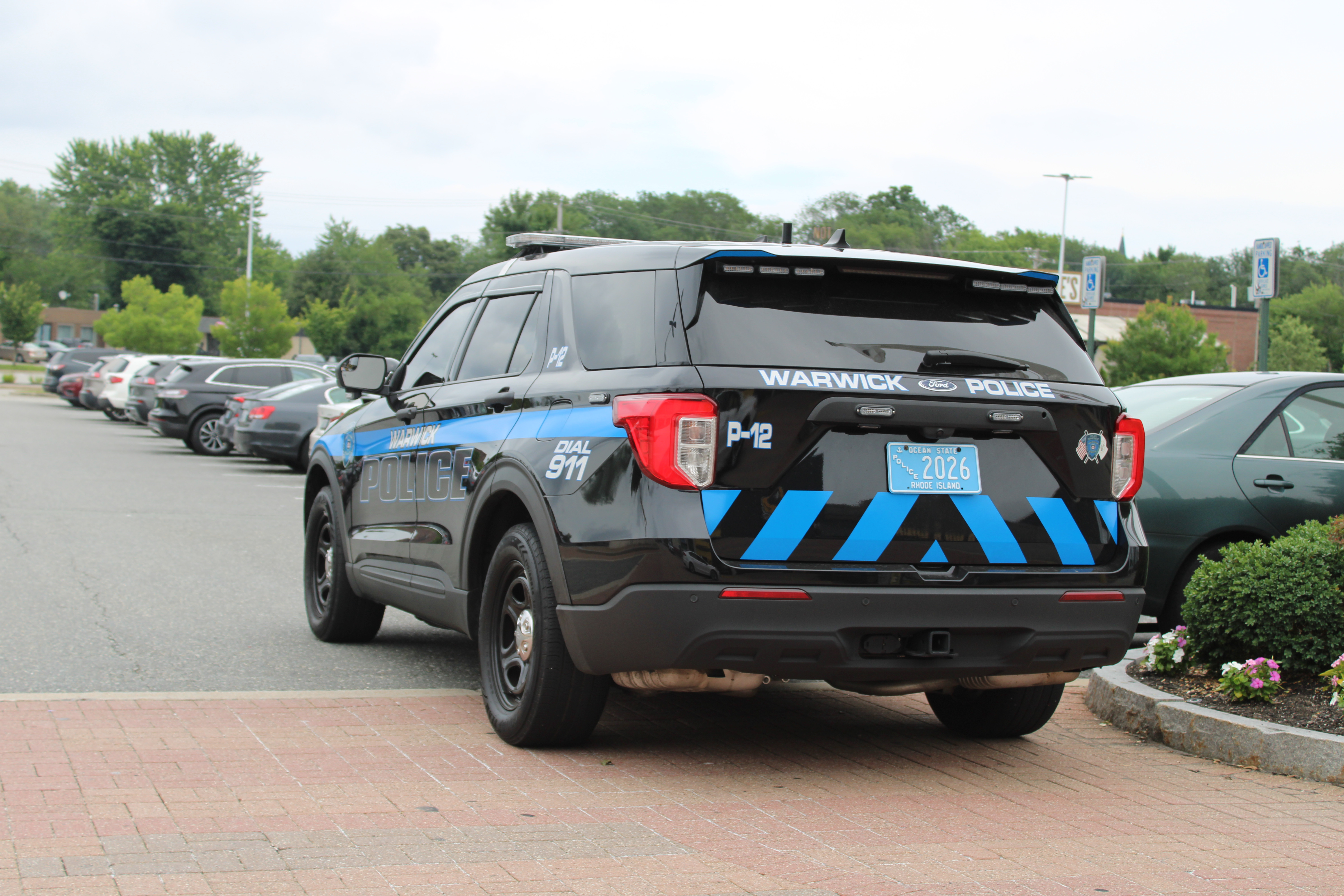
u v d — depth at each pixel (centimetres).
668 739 516
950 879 359
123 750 464
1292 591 552
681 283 443
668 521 416
